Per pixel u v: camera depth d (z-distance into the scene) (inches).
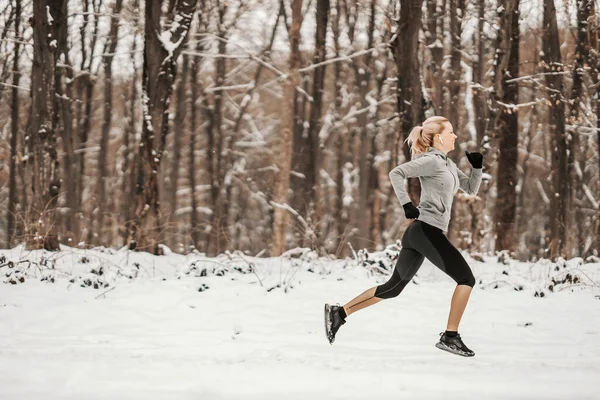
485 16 658.8
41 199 442.6
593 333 252.2
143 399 145.2
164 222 529.3
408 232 217.8
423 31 733.3
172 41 482.6
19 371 168.7
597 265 401.4
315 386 159.5
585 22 601.0
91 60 937.5
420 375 171.5
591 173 908.6
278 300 288.8
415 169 212.7
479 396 152.9
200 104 1031.0
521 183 1049.5
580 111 627.2
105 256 406.3
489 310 284.8
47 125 449.1
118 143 1079.6
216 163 1061.1
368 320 265.3
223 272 337.4
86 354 192.7
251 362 185.5
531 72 770.8
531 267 402.0
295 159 970.1
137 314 265.0
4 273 329.7
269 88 1076.5
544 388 160.6
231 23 960.9
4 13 791.1
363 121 989.8
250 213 1165.1
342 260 421.7
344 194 1023.0
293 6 677.9
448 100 810.8
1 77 878.4
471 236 538.6
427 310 284.7
